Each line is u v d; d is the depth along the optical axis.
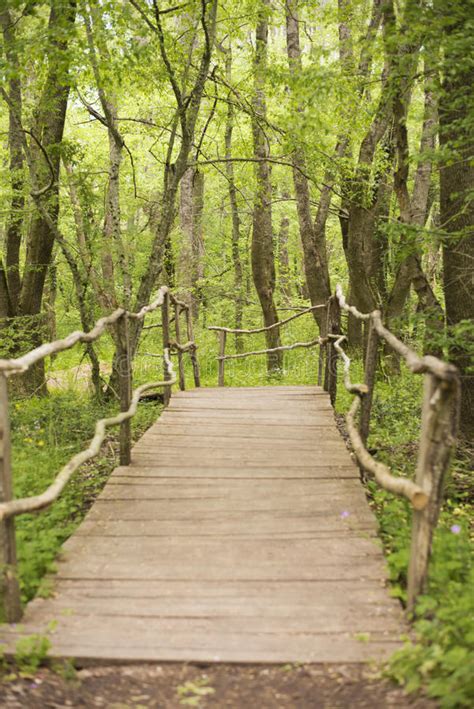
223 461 6.84
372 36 8.25
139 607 4.20
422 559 4.02
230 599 4.29
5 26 10.29
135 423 10.02
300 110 8.90
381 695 3.38
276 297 22.94
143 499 5.89
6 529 4.00
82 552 4.94
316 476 6.38
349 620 4.04
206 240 24.78
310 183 18.55
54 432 8.59
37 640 3.78
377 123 13.03
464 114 8.19
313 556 4.83
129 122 17.42
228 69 15.34
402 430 9.35
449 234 7.77
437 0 6.77
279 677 3.59
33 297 12.93
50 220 11.51
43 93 11.22
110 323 6.25
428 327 8.02
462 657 3.36
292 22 14.30
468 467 8.02
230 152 15.52
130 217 18.67
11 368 3.98
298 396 10.05
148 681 3.59
